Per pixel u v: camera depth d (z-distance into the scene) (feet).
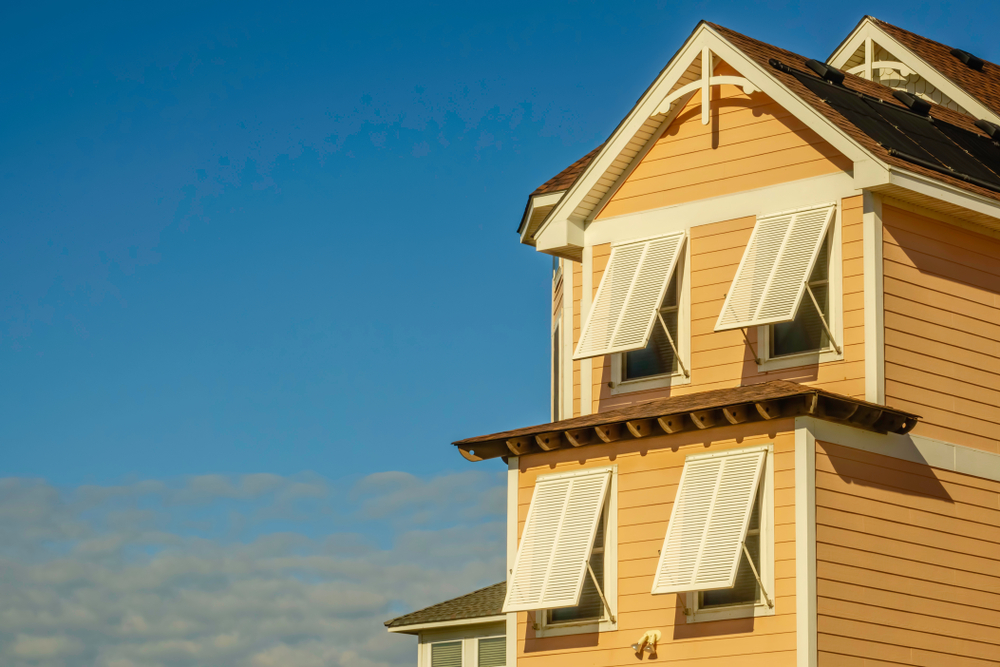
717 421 97.25
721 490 95.50
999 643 100.12
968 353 103.45
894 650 94.48
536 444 106.42
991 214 103.86
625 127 111.65
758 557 94.17
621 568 100.73
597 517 101.14
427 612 158.30
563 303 116.16
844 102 107.55
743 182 106.83
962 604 98.78
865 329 98.73
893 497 97.04
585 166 113.70
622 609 100.12
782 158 105.19
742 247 105.91
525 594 100.68
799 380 100.99
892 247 100.68
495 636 150.92
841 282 100.48
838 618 92.32
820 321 100.99
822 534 92.99
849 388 98.68
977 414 102.94
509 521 107.14
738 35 110.93
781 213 104.12
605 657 100.17
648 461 100.99
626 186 112.98
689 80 109.91
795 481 93.56
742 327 98.94
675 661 96.53
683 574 93.15
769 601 92.94
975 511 101.35
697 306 107.24
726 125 108.47
